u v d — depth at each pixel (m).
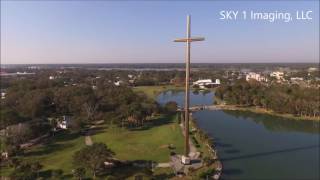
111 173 85.75
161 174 85.25
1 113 130.62
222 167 92.56
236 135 135.12
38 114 153.75
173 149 109.06
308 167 93.06
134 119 149.25
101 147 88.81
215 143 120.94
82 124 142.62
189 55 90.94
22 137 116.50
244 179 83.88
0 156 98.31
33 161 95.75
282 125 158.00
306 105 178.12
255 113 189.75
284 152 108.94
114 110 170.00
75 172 80.00
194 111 195.88
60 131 138.50
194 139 122.25
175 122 156.25
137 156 101.62
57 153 106.44
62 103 174.12
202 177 82.62
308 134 138.50
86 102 168.75
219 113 189.75
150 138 125.44
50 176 83.81
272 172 88.44
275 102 190.25
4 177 83.06
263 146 116.81
